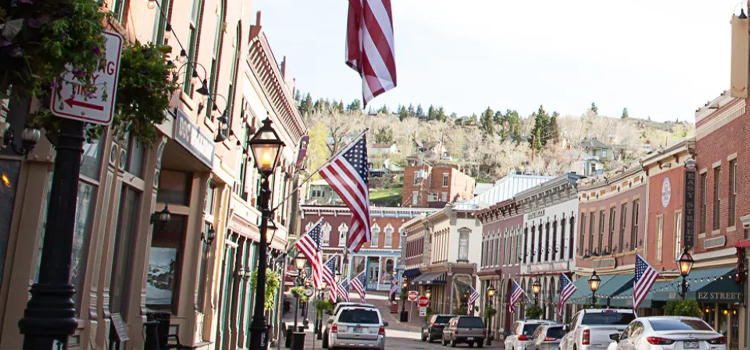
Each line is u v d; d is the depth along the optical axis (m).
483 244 70.56
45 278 6.93
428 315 76.38
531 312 48.31
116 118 9.53
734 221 29.27
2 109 10.84
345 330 30.73
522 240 58.84
